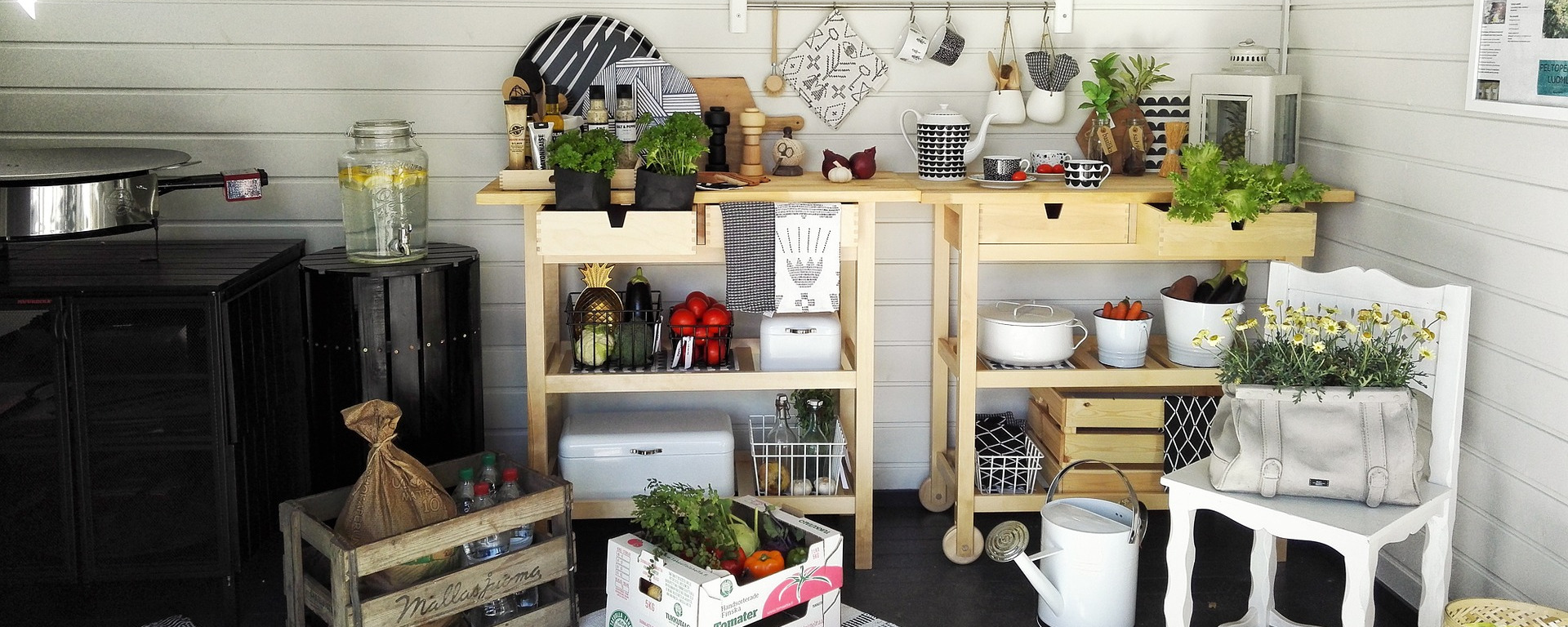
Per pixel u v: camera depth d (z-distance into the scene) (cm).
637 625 277
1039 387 358
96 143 350
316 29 348
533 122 311
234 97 350
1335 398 255
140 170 297
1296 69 360
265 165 355
